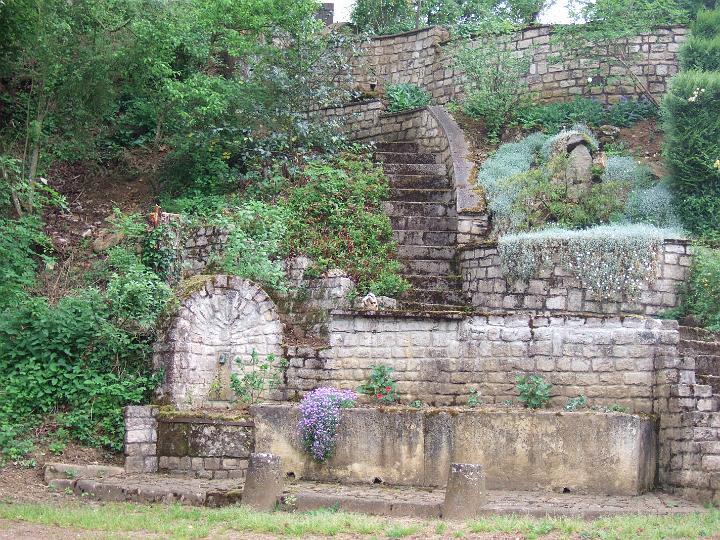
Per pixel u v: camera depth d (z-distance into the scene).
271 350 13.20
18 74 17.30
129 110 19.97
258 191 16.95
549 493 11.07
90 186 18.33
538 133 18.70
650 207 16.09
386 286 14.75
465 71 20.41
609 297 14.20
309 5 19.22
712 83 16.17
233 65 20.95
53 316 12.94
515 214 16.05
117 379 12.58
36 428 12.16
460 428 11.40
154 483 11.09
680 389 11.52
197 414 11.98
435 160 18.53
